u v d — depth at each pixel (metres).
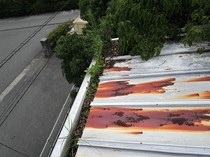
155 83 2.23
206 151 1.40
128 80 2.42
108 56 3.17
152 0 2.47
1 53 7.90
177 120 1.72
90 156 1.63
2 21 11.91
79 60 3.68
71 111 2.19
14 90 6.79
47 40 7.96
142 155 1.53
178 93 1.99
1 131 5.65
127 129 1.76
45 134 5.40
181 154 1.46
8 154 5.00
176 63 2.47
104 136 1.76
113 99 2.16
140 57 2.83
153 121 1.77
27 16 12.26
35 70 7.61
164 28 2.54
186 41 2.41
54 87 7.06
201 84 2.03
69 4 12.01
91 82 2.69
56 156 1.69
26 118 5.99
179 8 2.44
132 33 2.58
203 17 2.26
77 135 1.97
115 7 3.09
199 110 1.76
